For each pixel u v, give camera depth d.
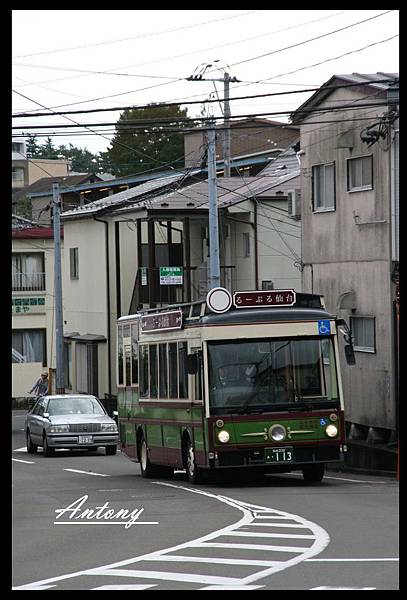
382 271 48.56
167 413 39.25
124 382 46.53
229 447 33.78
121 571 18.66
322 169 54.94
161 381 40.16
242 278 75.56
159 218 76.19
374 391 48.91
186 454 37.38
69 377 99.50
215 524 25.28
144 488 36.41
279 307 34.97
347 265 52.09
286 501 29.91
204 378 34.22
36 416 59.66
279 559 19.41
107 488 36.94
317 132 55.09
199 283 78.12
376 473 42.47
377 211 49.09
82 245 95.44
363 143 50.25
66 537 24.17
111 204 87.06
